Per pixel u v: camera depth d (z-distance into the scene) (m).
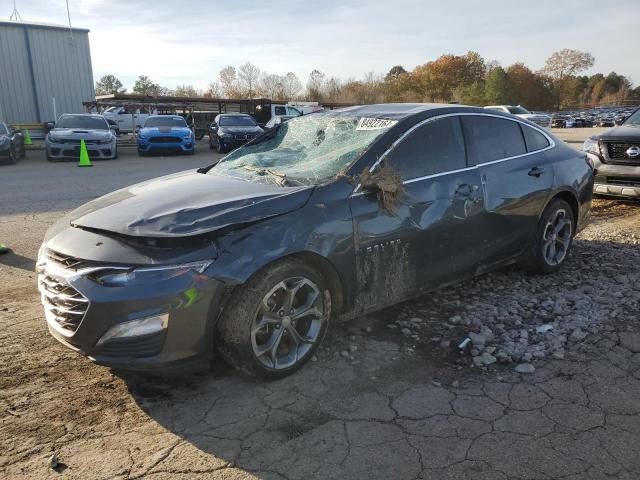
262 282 3.08
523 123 4.96
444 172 4.05
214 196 3.40
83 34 27.12
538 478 2.46
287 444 2.70
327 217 3.34
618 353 3.61
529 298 4.58
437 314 4.27
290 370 3.32
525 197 4.65
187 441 2.73
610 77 135.88
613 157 8.05
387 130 3.86
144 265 2.86
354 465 2.55
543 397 3.10
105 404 3.04
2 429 2.79
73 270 2.95
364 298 3.62
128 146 25.72
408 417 2.92
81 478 2.46
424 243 3.88
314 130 4.41
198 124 33.56
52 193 10.38
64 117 18.86
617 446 2.67
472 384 3.26
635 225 7.24
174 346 2.90
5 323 4.07
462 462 2.56
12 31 25.27
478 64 92.19
